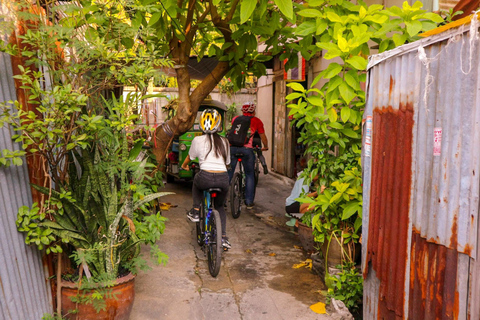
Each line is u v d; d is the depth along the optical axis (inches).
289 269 202.2
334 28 154.6
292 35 226.5
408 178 105.7
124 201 140.8
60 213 128.6
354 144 175.9
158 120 403.5
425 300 96.9
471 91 80.7
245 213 307.4
